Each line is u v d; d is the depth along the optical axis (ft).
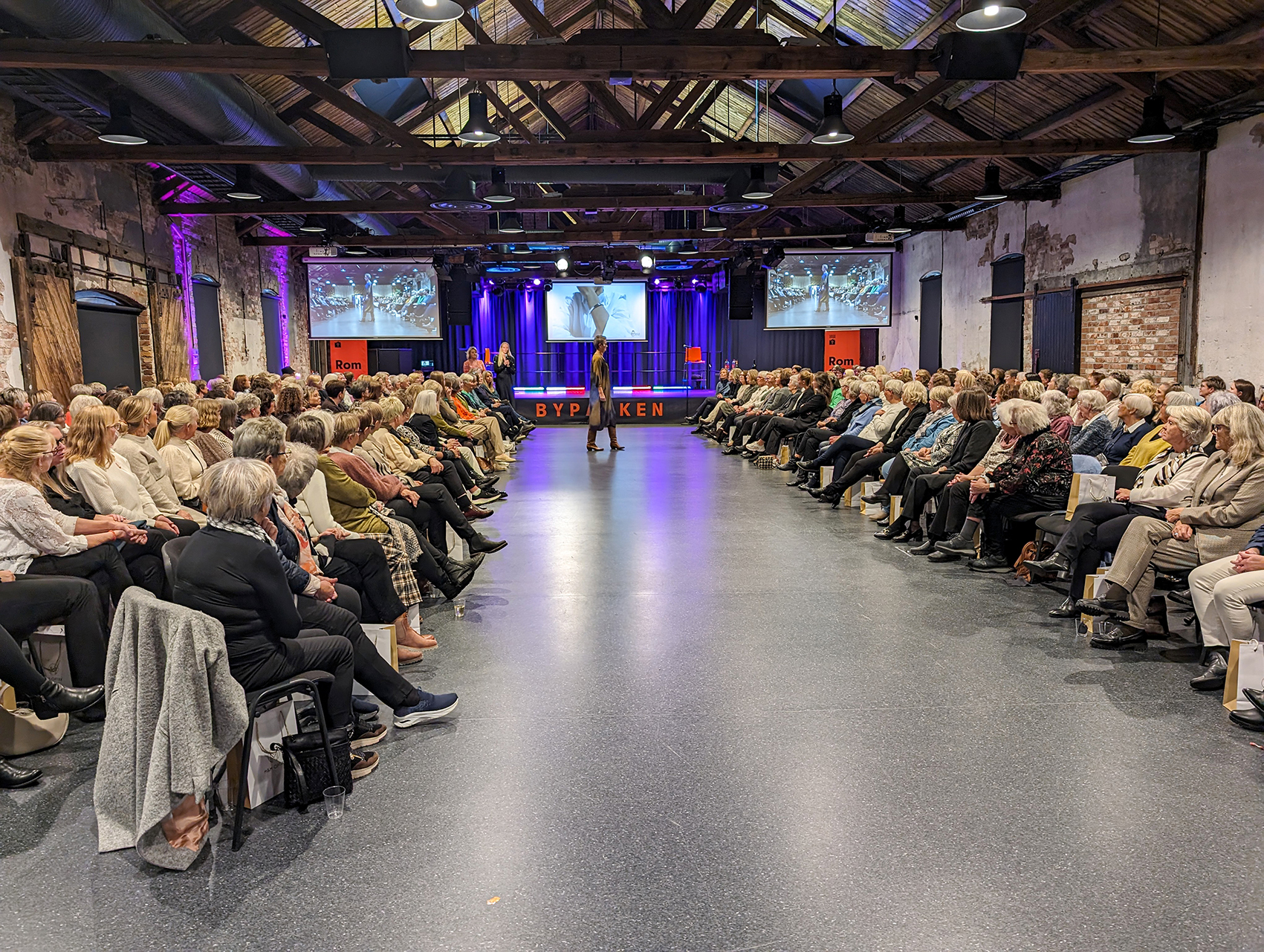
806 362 63.82
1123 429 19.17
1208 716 9.87
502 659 12.09
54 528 10.44
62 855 7.33
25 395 15.89
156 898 6.69
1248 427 11.26
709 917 6.37
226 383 24.66
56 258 26.53
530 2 22.07
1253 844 7.24
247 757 7.49
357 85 31.07
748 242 51.21
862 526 21.72
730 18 24.11
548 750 9.23
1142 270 30.53
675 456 38.29
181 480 14.47
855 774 8.59
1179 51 18.89
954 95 31.32
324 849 7.36
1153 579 11.98
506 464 34.22
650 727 9.78
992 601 14.79
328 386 23.47
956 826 7.60
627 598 15.24
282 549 9.17
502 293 62.69
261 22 24.81
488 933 6.22
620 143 28.19
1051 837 7.40
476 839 7.49
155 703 7.11
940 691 10.72
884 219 49.55
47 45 17.24
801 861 7.09
